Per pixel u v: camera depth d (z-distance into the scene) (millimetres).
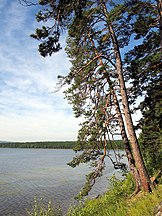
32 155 118625
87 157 12766
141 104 15211
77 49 12789
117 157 12953
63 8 7820
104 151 12836
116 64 12648
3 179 39438
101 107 12977
